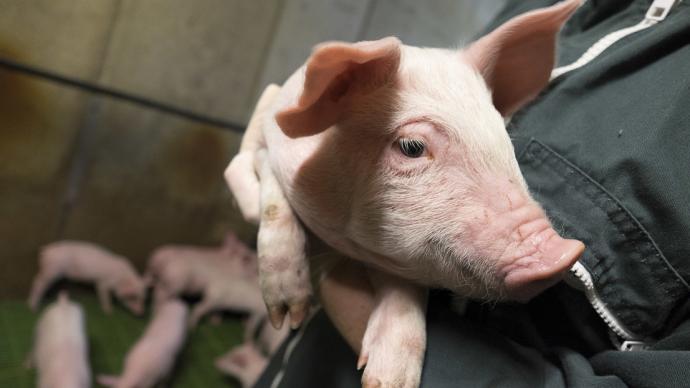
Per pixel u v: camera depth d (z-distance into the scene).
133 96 0.89
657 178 0.25
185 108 0.97
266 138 0.32
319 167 0.27
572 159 0.28
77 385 0.71
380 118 0.25
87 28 0.79
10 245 0.91
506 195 0.24
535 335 0.29
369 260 0.28
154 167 1.00
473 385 0.26
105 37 0.82
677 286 0.25
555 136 0.29
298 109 0.22
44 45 0.77
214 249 1.17
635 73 0.29
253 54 1.00
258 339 1.05
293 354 0.41
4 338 0.81
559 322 0.29
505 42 0.27
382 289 0.29
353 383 0.34
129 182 0.98
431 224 0.25
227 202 1.12
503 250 0.23
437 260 0.25
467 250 0.24
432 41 1.15
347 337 0.31
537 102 0.32
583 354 0.29
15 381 0.73
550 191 0.28
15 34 0.73
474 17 1.17
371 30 1.08
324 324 0.39
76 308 0.84
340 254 0.33
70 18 0.77
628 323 0.26
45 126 0.83
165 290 1.02
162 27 0.87
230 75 0.99
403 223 0.25
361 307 0.31
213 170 1.06
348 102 0.26
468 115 0.25
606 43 0.32
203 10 0.90
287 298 0.29
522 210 0.24
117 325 0.94
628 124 0.27
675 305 0.26
